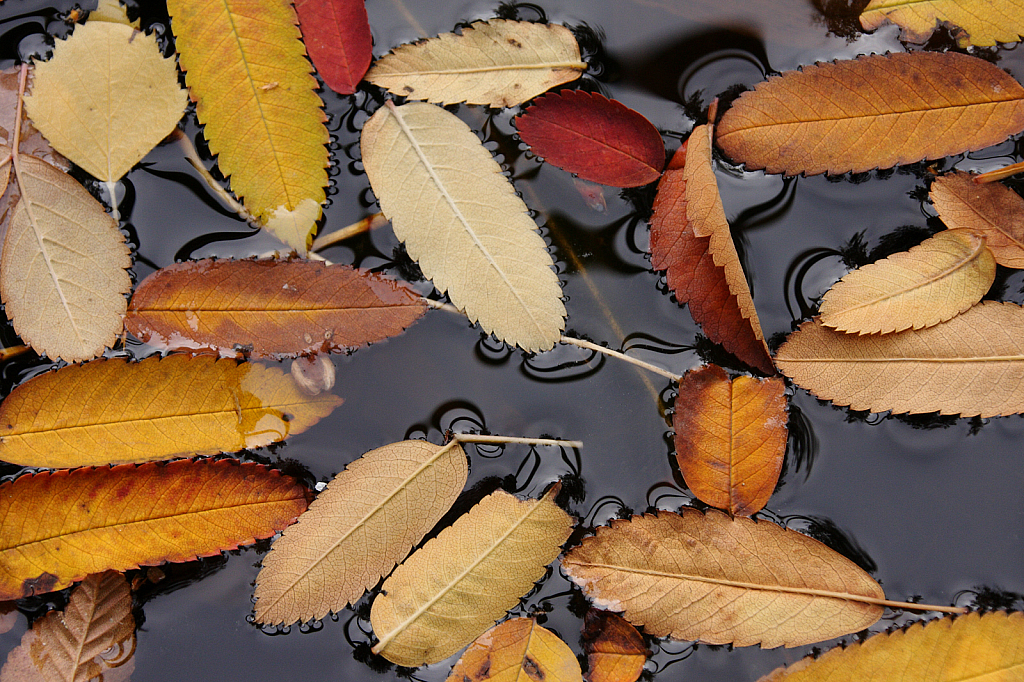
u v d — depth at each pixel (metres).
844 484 0.53
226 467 0.52
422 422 0.53
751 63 0.54
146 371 0.52
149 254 0.53
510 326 0.52
